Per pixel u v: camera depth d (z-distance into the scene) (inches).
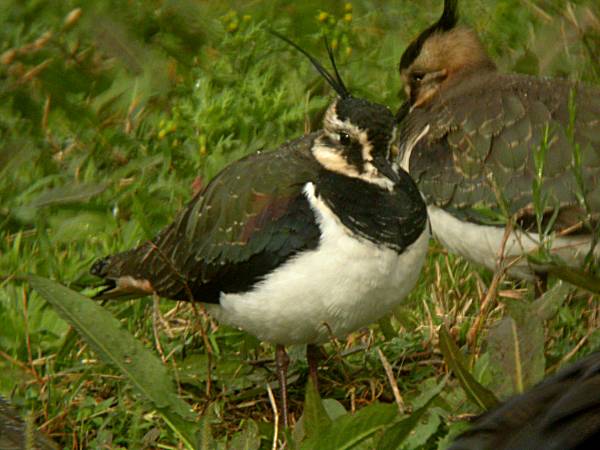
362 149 403.5
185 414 378.3
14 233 522.0
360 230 394.3
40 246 501.4
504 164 469.4
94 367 426.6
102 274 450.0
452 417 372.5
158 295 434.9
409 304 474.6
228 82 589.3
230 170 423.5
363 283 396.5
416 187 411.8
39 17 642.2
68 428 408.2
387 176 398.6
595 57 585.0
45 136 577.0
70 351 442.0
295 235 399.5
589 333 420.2
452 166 480.7
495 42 623.8
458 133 486.0
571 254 457.7
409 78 537.0
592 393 235.0
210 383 422.6
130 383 380.5
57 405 413.1
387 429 353.7
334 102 414.6
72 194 526.3
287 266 399.9
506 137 473.4
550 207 457.4
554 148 464.4
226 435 403.9
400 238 397.4
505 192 465.7
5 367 431.5
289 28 639.1
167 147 556.4
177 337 455.2
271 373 441.7
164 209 525.0
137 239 507.8
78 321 383.2
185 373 434.3
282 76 596.4
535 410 240.1
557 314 434.3
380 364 438.3
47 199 525.3
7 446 333.7
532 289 475.2
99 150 566.6
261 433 381.4
